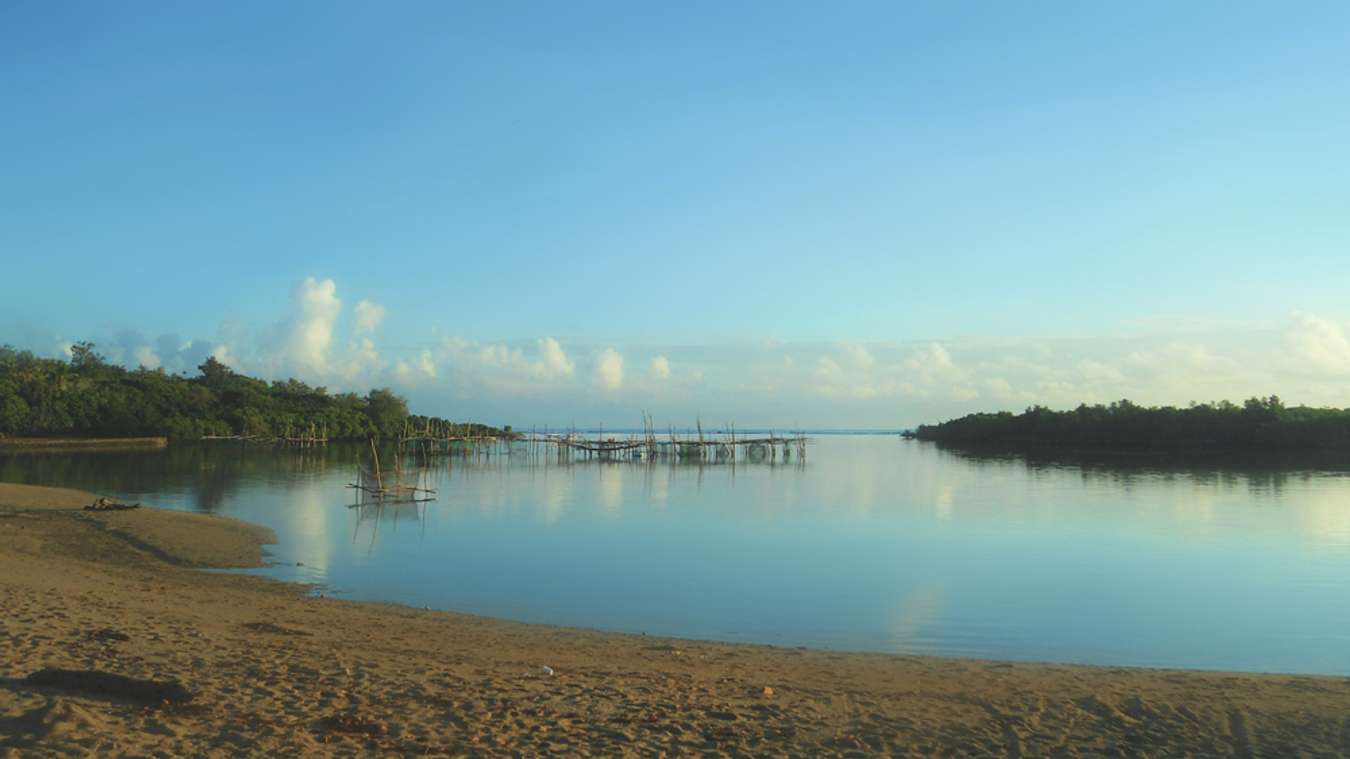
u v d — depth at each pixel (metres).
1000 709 11.83
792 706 11.77
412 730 9.93
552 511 46.38
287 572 25.50
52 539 28.95
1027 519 42.72
